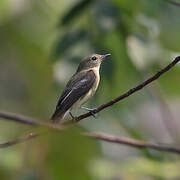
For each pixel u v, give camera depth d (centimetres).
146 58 1171
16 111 1416
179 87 1296
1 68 1495
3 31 1434
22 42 1445
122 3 1141
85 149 802
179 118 1616
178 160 1127
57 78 1131
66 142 770
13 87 1490
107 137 930
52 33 1409
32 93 1384
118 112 1207
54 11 1362
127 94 869
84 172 819
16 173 930
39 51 1436
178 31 1211
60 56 1145
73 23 1172
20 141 757
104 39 1159
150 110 1580
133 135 1192
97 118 1209
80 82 1161
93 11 1161
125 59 1179
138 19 1151
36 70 1430
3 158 949
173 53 1198
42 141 763
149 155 1108
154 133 1569
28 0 1374
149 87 1292
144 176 1095
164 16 1205
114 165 1098
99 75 1183
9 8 1327
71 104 1138
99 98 1188
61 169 823
